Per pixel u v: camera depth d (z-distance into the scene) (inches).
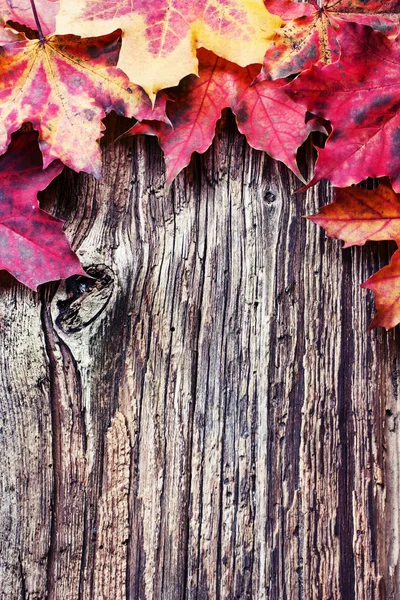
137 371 22.6
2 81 21.7
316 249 22.9
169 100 22.1
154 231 22.7
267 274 22.8
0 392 22.4
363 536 22.8
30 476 22.4
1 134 21.6
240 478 22.7
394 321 22.1
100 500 22.5
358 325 23.0
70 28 21.5
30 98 21.7
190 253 22.7
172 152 22.1
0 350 22.4
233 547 22.6
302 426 22.8
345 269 23.0
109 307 22.5
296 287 22.9
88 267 22.5
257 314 22.8
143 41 21.5
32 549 22.4
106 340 22.5
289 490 22.7
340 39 21.5
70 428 22.5
